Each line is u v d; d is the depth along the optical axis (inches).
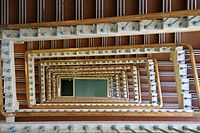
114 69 316.2
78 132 117.5
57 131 115.6
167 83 243.0
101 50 209.2
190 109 172.7
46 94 308.3
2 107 150.6
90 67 305.1
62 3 173.6
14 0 174.4
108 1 173.3
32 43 229.3
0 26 138.8
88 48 201.5
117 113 169.5
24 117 164.1
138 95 276.7
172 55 193.2
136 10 171.6
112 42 217.6
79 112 169.5
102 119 168.2
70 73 348.5
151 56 239.9
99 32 148.6
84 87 434.3
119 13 172.1
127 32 146.8
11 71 156.1
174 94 243.4
